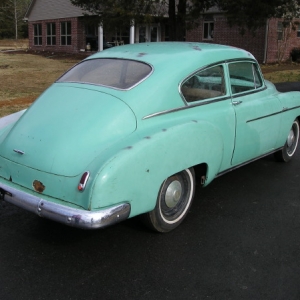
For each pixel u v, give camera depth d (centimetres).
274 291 293
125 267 322
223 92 429
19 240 364
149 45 451
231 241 365
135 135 335
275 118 496
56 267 322
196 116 386
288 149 584
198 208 433
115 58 415
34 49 3378
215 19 2389
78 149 321
